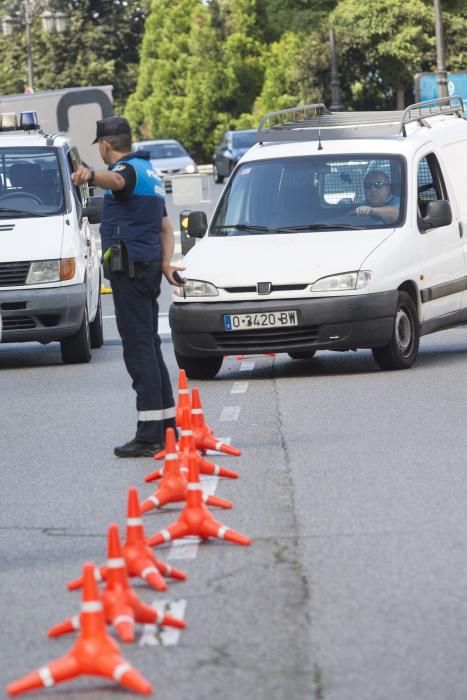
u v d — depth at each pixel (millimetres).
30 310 24578
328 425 17266
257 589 10211
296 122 25922
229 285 21359
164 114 135000
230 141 89625
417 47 111000
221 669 8531
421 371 21797
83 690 8352
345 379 21328
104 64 157125
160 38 138375
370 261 21328
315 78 115750
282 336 21281
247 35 132875
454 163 24500
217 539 11758
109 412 19359
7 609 10125
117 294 15852
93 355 26906
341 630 9180
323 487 13664
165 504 13211
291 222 22734
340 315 21062
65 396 21219
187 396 15641
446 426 16781
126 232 15766
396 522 12094
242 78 132750
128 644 9062
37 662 8914
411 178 22875
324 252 21531
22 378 23797
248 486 13859
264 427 17328
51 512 13281
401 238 22047
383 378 21172
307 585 10258
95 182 15516
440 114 25500
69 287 24781
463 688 8070
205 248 22406
